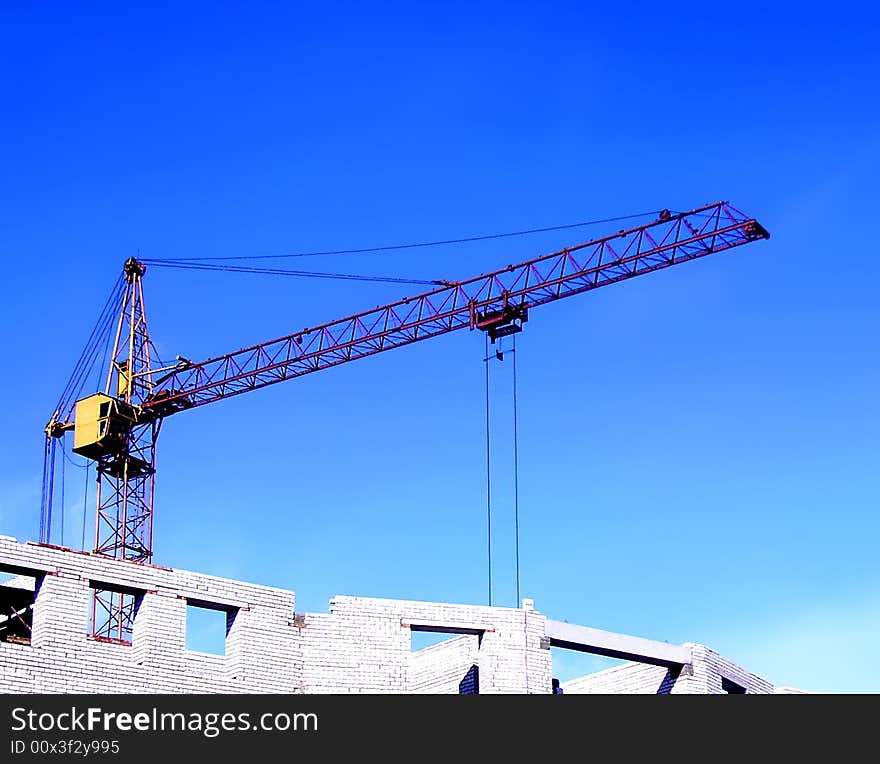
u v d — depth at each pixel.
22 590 51.91
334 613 50.69
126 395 95.62
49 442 96.38
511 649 52.38
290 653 49.59
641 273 82.50
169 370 94.81
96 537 92.94
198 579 48.84
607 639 54.97
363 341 88.75
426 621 51.69
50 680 44.91
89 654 46.00
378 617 51.09
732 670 58.84
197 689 47.50
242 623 49.06
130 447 94.50
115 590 47.84
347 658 50.16
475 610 52.53
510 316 84.69
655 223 81.44
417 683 54.72
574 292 84.00
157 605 47.78
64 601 46.09
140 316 98.12
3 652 44.34
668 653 56.53
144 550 93.06
